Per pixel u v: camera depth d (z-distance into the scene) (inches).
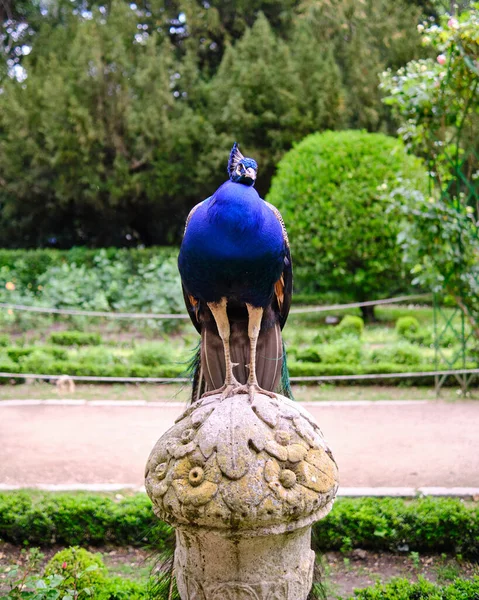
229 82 747.4
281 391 123.5
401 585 159.6
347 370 378.9
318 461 98.6
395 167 512.1
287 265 122.7
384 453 265.4
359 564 194.7
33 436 298.7
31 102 738.8
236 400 103.1
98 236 848.3
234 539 94.7
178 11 838.5
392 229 503.8
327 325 564.1
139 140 727.1
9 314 502.3
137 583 168.9
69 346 469.7
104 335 523.8
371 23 761.0
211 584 98.0
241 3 823.1
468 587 156.9
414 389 369.1
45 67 753.0
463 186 419.2
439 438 282.7
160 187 737.6
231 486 92.3
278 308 127.7
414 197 327.9
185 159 733.3
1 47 845.8
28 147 725.9
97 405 352.2
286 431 98.1
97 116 727.7
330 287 581.6
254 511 91.4
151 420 322.7
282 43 762.2
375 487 229.3
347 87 789.2
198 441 97.0
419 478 237.5
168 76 743.1
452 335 431.5
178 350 446.3
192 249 110.0
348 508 203.8
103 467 256.5
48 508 206.8
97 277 568.4
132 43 795.4
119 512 206.2
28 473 251.0
